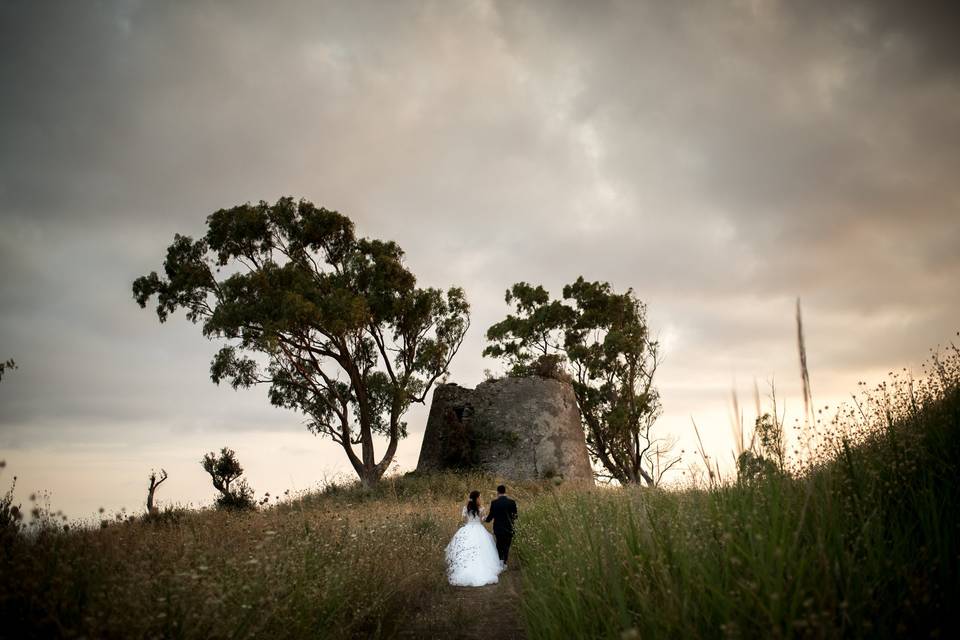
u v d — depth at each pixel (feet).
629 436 98.58
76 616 11.75
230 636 12.30
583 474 92.17
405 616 19.76
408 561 24.68
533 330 110.11
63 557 14.37
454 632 18.35
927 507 11.25
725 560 10.51
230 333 84.84
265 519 30.94
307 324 84.64
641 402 97.50
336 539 23.22
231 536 24.09
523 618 17.95
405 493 70.85
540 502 38.75
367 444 89.15
